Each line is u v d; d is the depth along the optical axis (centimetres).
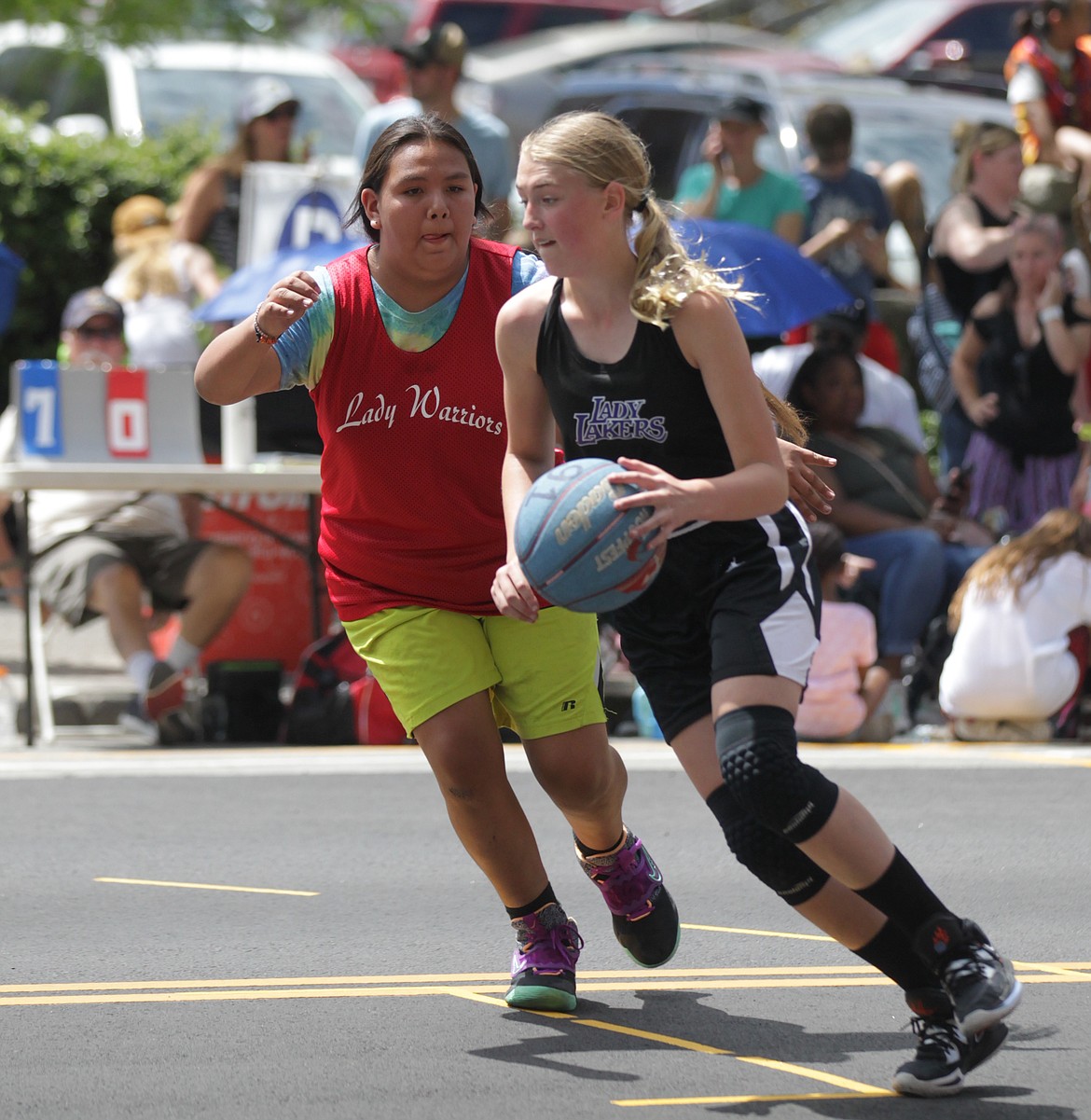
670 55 7088
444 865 2486
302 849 2581
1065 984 1908
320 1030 1750
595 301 1592
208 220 4578
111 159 5412
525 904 1823
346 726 3416
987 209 4194
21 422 3347
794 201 4597
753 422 1552
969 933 1527
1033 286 3941
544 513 1527
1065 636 3462
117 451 3381
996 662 3447
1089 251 4722
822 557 3450
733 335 1554
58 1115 1508
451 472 1770
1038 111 4816
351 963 1995
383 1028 1756
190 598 3412
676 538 1608
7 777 3103
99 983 1916
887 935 1573
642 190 1575
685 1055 1670
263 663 3525
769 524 1608
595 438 1616
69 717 3622
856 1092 1562
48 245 5362
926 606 3641
